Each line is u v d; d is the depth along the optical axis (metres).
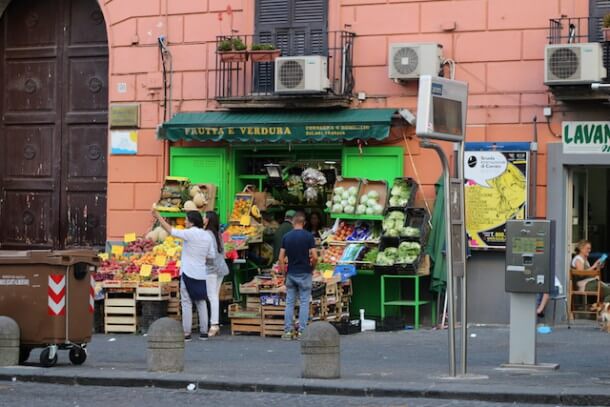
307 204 20.55
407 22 19.50
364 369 14.06
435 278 18.80
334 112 19.72
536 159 18.59
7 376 13.62
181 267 17.86
